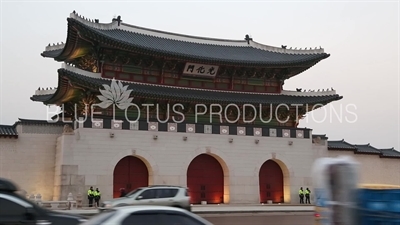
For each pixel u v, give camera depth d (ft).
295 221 114.93
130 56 186.39
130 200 107.86
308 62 209.97
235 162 179.11
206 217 126.11
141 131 166.40
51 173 163.22
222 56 210.38
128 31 207.21
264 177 187.62
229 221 113.39
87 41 178.29
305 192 187.21
